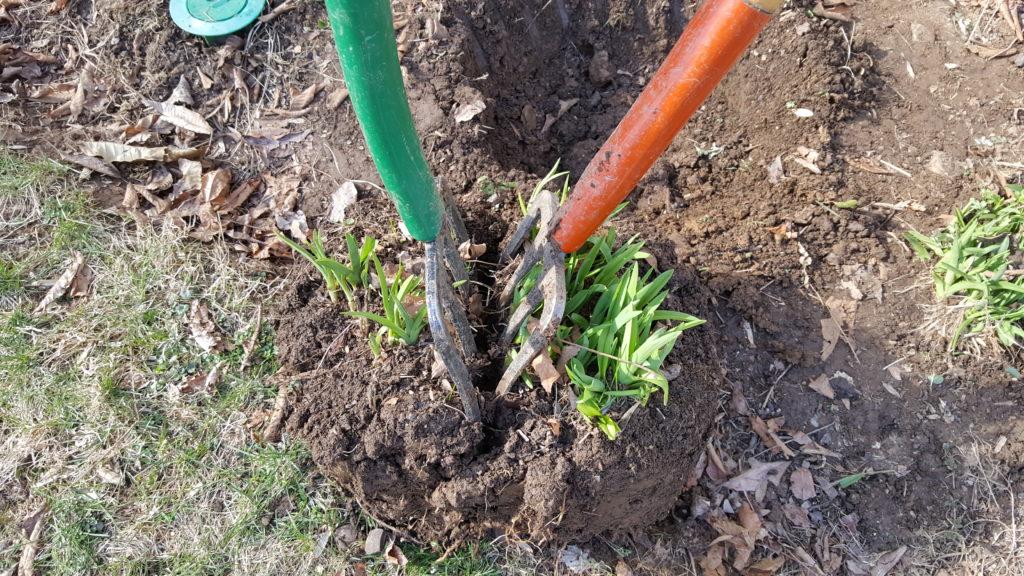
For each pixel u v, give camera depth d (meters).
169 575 0.78
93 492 0.81
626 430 0.72
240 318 0.90
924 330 0.93
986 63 1.16
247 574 0.78
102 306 0.90
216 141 0.99
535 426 0.73
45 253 0.93
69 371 0.87
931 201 1.02
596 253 0.77
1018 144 1.08
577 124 1.15
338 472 0.76
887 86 1.13
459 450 0.72
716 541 0.84
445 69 1.01
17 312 0.89
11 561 0.78
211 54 1.02
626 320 0.71
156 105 1.01
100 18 1.03
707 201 1.03
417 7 1.05
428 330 0.78
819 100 1.08
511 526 0.79
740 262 0.96
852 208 1.00
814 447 0.89
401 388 0.75
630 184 0.62
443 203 0.70
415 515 0.81
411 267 0.83
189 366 0.88
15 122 1.00
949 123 1.10
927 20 1.19
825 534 0.85
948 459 0.88
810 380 0.91
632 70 1.19
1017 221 0.96
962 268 0.94
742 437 0.89
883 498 0.87
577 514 0.76
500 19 1.10
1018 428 0.89
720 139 1.10
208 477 0.82
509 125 1.11
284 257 0.94
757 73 1.12
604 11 1.18
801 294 0.95
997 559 0.84
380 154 0.56
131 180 0.98
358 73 0.50
